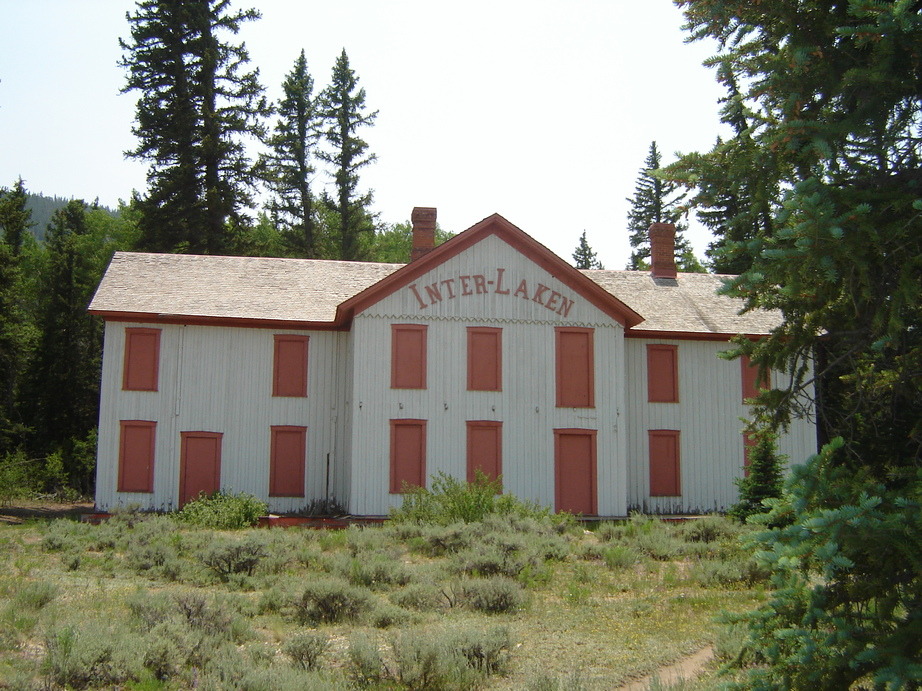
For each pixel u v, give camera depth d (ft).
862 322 24.38
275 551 56.29
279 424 96.73
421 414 90.94
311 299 102.37
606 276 115.14
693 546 63.00
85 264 173.06
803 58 23.08
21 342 123.44
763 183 24.48
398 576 50.11
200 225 158.40
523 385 92.84
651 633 39.83
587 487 92.43
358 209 203.82
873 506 18.66
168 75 162.09
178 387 95.45
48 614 37.47
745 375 103.19
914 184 22.68
